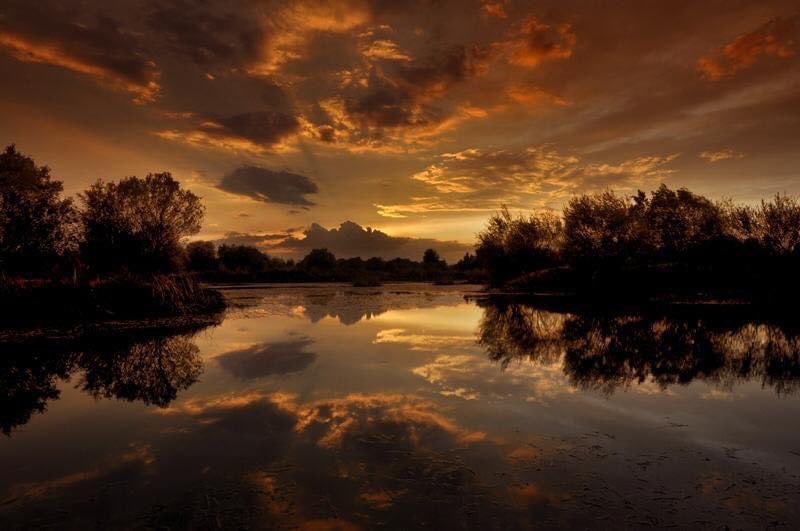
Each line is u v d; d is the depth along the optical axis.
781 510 3.97
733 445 5.46
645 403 7.12
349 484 4.50
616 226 30.02
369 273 68.38
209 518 3.90
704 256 27.94
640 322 16.33
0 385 8.28
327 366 9.69
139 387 8.16
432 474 4.70
